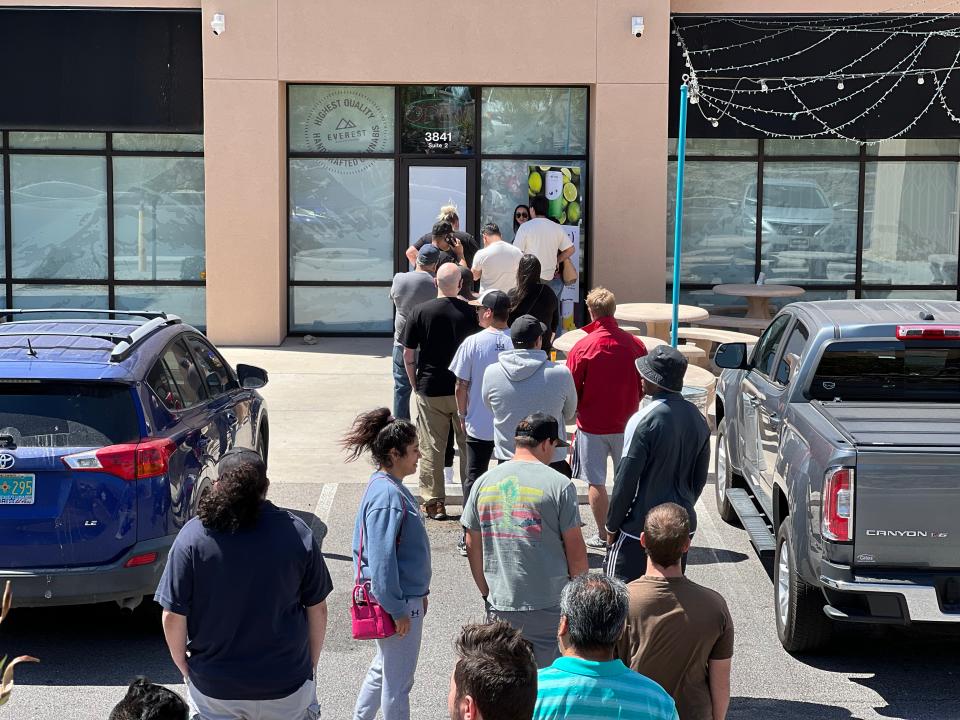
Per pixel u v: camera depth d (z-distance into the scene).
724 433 9.85
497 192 17.94
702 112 17.72
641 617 4.68
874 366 7.81
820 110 17.66
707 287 18.44
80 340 7.73
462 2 16.95
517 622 5.77
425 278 11.19
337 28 16.91
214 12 16.72
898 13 17.45
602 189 17.31
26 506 6.74
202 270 18.03
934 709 6.38
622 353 8.48
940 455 6.20
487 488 5.85
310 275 18.05
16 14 16.92
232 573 4.77
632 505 6.46
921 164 18.23
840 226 18.36
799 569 6.79
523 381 7.61
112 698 6.50
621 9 17.00
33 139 17.70
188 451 7.46
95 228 17.91
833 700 6.50
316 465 11.38
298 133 17.77
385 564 5.43
